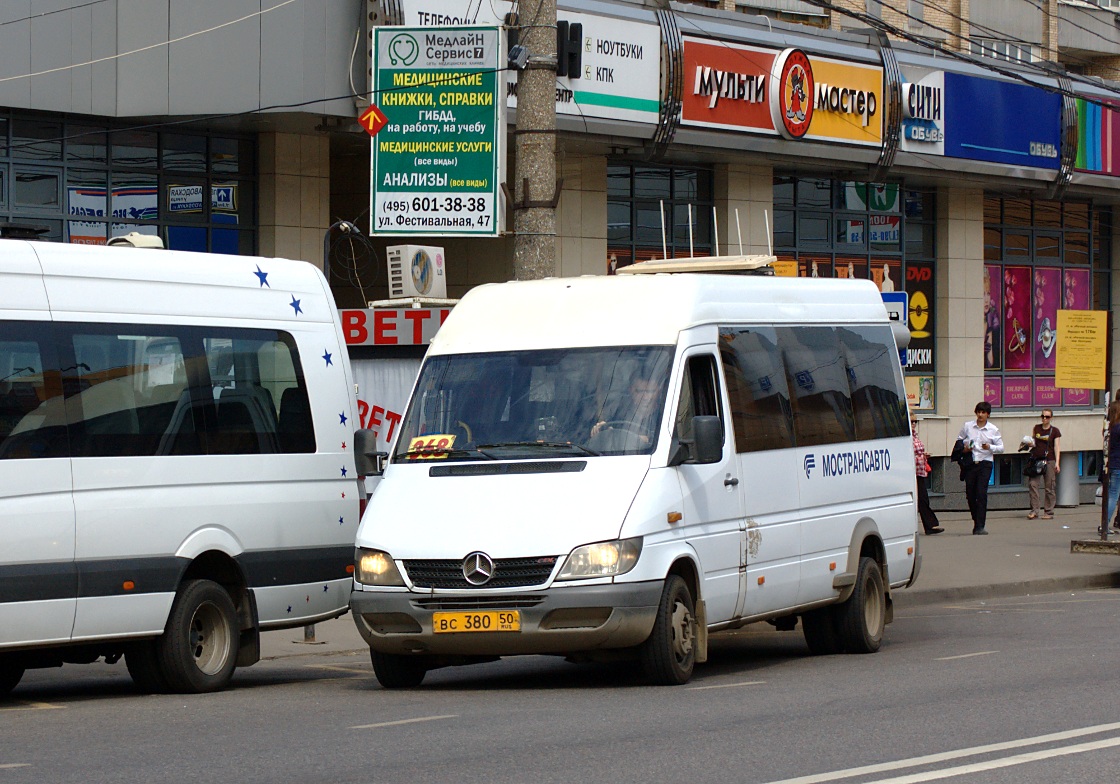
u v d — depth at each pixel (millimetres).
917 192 43844
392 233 28234
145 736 12539
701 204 37938
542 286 17312
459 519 14922
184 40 28500
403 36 28094
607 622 14516
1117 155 45875
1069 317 33500
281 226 30391
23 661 15977
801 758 11312
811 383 18938
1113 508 38000
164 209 29531
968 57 41344
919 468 37625
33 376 14570
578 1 32250
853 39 38844
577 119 32406
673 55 33906
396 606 14852
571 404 15930
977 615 24531
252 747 11898
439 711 13914
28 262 14781
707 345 16750
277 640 21734
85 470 14805
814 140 37188
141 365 15539
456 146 27969
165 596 15375
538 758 11297
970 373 44812
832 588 18812
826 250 41188
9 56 27359
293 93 28297
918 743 11992
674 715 13477
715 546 16172
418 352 25531
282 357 17047
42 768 11023
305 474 16984
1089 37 50438
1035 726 12852
